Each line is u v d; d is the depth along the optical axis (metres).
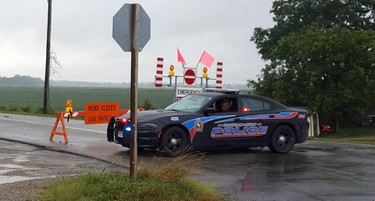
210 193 7.21
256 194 7.82
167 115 11.39
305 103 30.36
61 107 51.44
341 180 9.20
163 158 11.03
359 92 29.81
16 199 6.56
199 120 11.56
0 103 61.44
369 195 7.97
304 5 38.19
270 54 32.97
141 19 7.06
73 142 13.51
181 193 6.77
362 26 38.34
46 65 32.84
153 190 6.53
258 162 11.11
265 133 12.41
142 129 11.07
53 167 9.45
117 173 7.54
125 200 6.35
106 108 16.05
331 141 17.89
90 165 9.86
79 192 6.57
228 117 11.92
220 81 22.56
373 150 14.20
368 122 36.31
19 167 9.30
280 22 39.25
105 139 14.41
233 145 12.05
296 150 13.57
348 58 30.34
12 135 14.92
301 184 8.73
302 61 31.19
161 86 21.06
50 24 32.84
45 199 6.54
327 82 31.17
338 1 38.03
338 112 32.41
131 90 7.03
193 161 10.70
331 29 31.89
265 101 12.64
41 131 16.44
